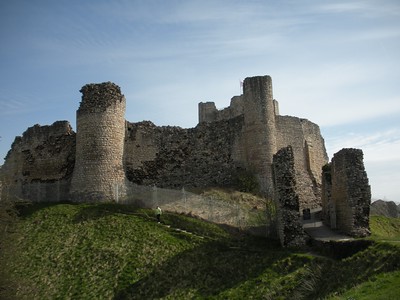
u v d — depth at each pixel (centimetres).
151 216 3656
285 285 2509
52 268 3014
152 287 2727
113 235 3356
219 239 3297
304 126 5228
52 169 4738
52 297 2703
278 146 4869
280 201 3125
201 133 4859
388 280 2002
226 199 3975
